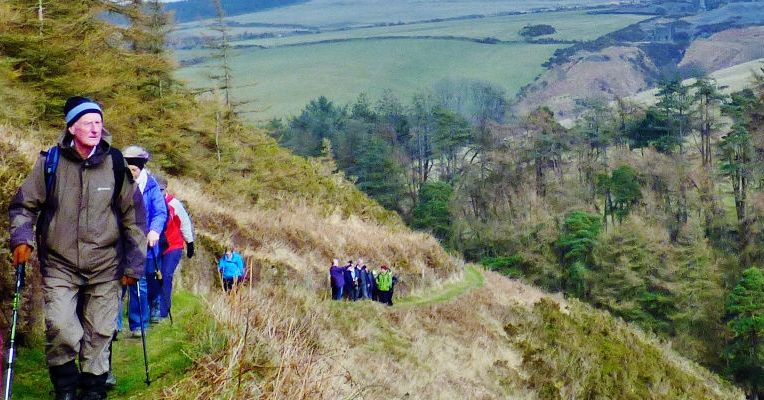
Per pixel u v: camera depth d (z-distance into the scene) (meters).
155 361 6.06
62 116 21.25
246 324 6.55
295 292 13.91
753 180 84.75
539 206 78.56
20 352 6.04
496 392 17.62
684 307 58.16
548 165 99.25
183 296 8.25
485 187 91.62
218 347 6.32
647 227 64.25
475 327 23.88
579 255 63.19
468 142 105.81
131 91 26.45
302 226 26.72
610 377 23.48
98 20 24.72
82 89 21.72
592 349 26.00
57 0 22.50
